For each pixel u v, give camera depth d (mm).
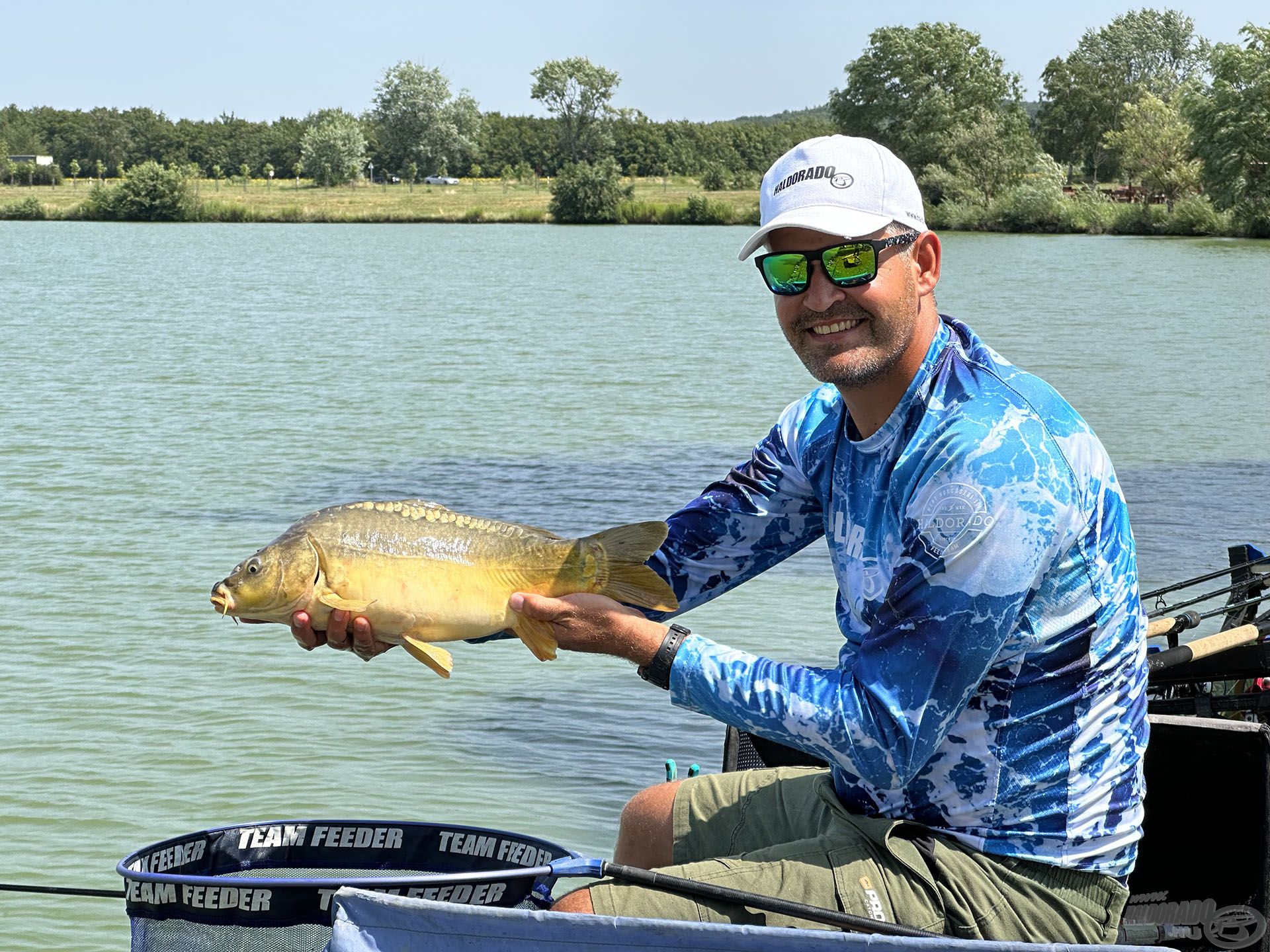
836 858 2938
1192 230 77875
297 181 157875
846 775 2994
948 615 2785
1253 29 72125
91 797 7164
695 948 2709
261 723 8203
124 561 12086
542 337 32500
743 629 10016
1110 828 2930
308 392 23391
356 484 15641
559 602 2971
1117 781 2938
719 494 3414
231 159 176500
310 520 3072
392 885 2883
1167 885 3277
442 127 156250
